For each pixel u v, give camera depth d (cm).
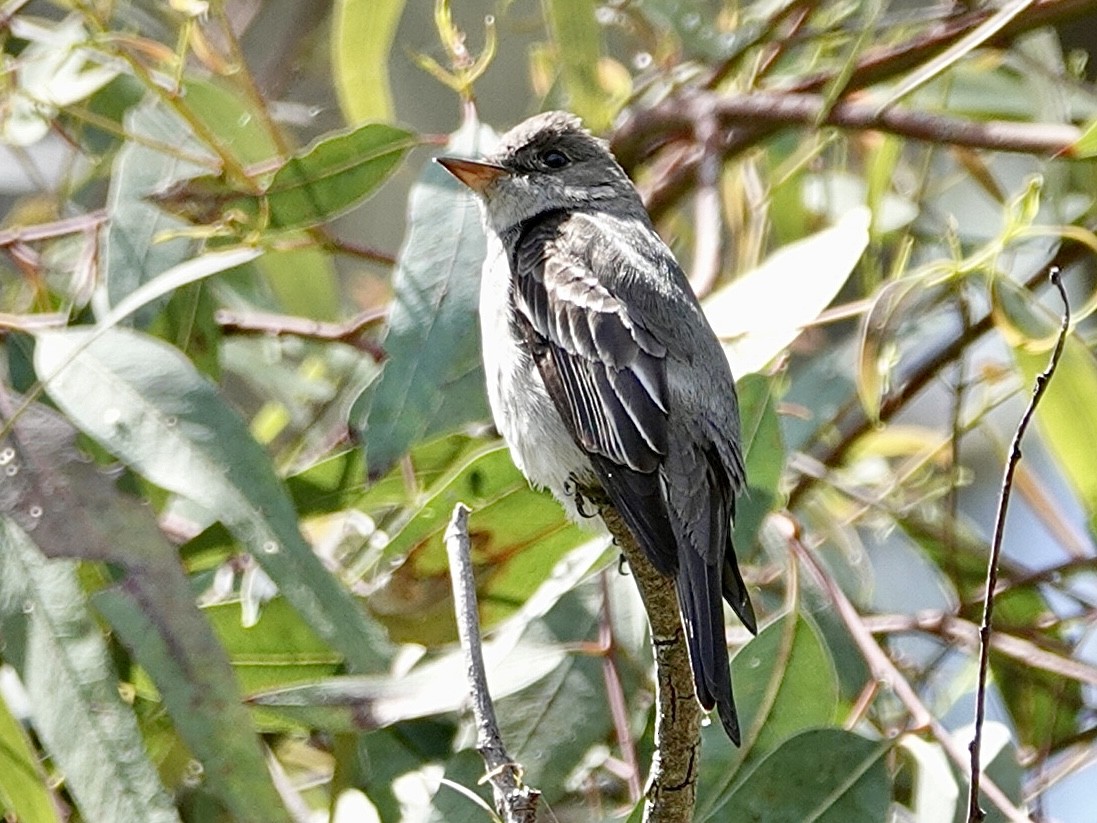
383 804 899
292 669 918
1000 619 1106
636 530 803
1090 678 981
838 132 1146
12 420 859
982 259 980
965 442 1383
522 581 932
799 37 1145
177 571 829
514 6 1460
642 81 1197
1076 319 984
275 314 1152
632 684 899
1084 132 979
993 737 880
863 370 963
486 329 910
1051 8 1053
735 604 820
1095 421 989
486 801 835
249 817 783
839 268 945
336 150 996
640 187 1179
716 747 874
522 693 880
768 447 915
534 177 964
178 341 1046
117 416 874
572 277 891
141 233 1022
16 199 1397
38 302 1080
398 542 916
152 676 804
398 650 878
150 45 1023
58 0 1076
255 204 1001
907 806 1013
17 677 859
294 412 1141
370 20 1097
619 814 875
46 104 1018
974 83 1207
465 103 1012
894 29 1248
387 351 917
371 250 1080
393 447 897
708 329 891
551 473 876
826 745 854
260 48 1373
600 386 862
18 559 843
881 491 1132
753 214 1178
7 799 839
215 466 860
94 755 812
